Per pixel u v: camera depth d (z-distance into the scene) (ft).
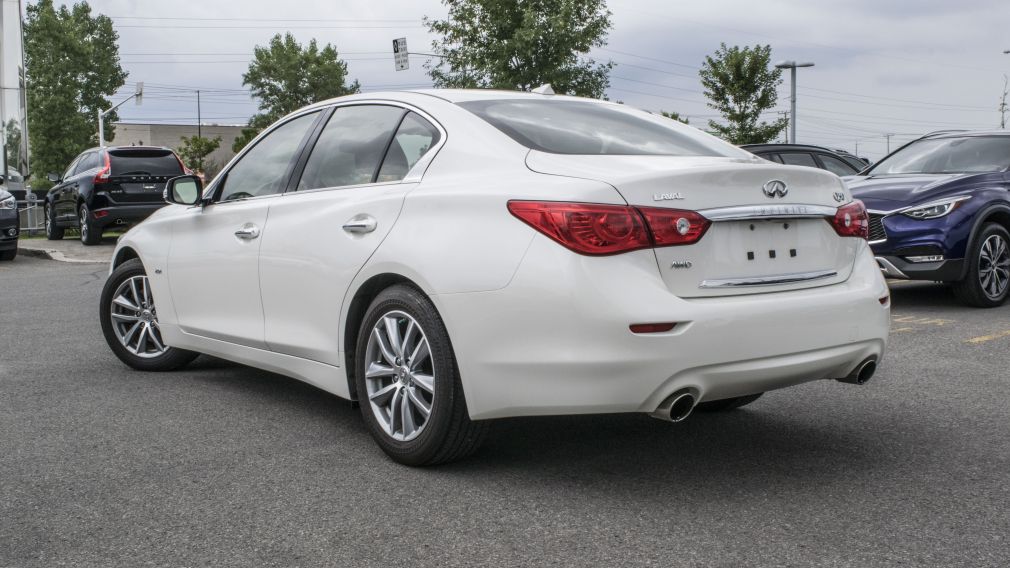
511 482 11.50
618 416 14.71
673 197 10.61
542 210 10.57
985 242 26.03
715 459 12.42
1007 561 9.01
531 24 102.47
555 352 10.36
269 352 14.78
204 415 14.89
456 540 9.65
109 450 12.96
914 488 11.16
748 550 9.33
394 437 12.25
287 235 14.10
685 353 10.25
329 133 14.60
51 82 249.96
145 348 18.48
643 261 10.40
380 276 12.37
